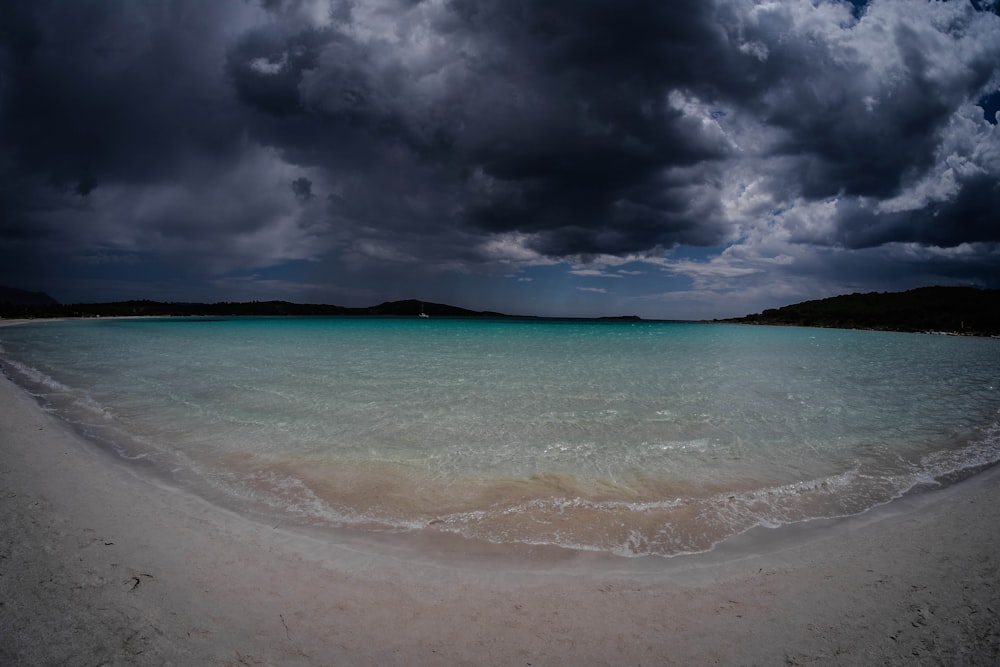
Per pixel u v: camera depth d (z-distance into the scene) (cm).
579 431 786
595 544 420
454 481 568
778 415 907
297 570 363
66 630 277
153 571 350
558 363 1673
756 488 558
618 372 1456
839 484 572
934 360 1981
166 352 1925
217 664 257
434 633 293
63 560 357
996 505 501
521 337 3372
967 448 716
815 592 342
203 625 291
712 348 2517
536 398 1030
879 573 368
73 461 593
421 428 788
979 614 311
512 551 405
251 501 498
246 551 390
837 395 1116
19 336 2839
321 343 2530
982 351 2528
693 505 507
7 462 571
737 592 343
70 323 4819
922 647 280
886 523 462
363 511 481
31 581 326
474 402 981
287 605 317
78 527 414
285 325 5166
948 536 429
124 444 680
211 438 716
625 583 356
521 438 743
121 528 418
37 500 465
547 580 359
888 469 625
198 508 474
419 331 4159
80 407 898
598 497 527
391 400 991
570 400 1015
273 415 855
